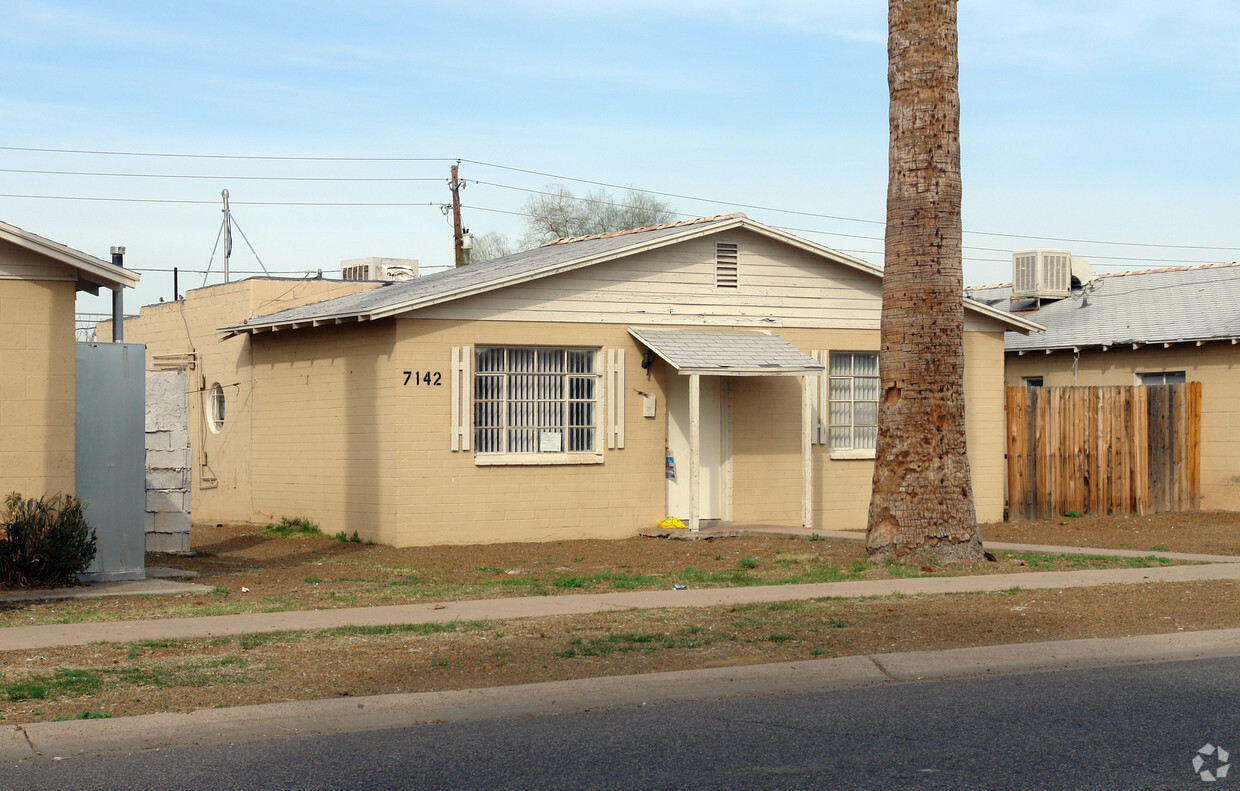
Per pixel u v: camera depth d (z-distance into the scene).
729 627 10.86
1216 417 24.28
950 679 9.30
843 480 21.19
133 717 7.56
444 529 18.06
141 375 13.81
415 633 10.54
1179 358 25.03
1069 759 6.99
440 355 18.03
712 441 20.30
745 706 8.38
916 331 15.01
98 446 13.58
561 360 19.12
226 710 7.77
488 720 8.00
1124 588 13.23
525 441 18.80
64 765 6.93
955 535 15.07
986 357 22.34
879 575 14.27
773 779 6.61
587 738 7.49
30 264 12.94
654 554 17.02
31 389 12.93
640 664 9.30
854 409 21.52
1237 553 16.98
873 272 21.33
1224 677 9.27
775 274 20.69
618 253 19.06
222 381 23.44
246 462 22.34
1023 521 22.12
